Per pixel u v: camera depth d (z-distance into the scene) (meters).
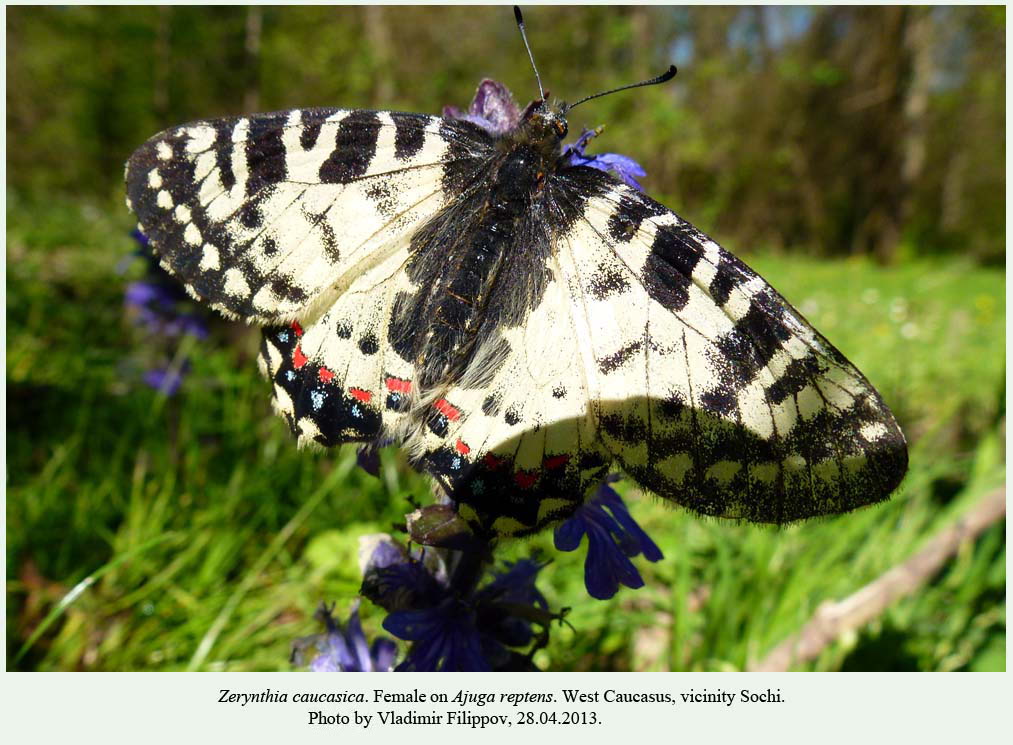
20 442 0.10
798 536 0.09
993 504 0.08
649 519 0.09
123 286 0.17
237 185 0.05
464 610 0.05
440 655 0.05
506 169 0.05
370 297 0.05
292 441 0.10
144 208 0.05
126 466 0.10
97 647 0.07
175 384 0.10
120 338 0.14
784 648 0.07
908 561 0.08
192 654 0.07
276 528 0.09
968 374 0.17
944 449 0.12
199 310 0.10
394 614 0.05
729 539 0.09
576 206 0.05
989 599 0.08
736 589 0.08
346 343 0.05
